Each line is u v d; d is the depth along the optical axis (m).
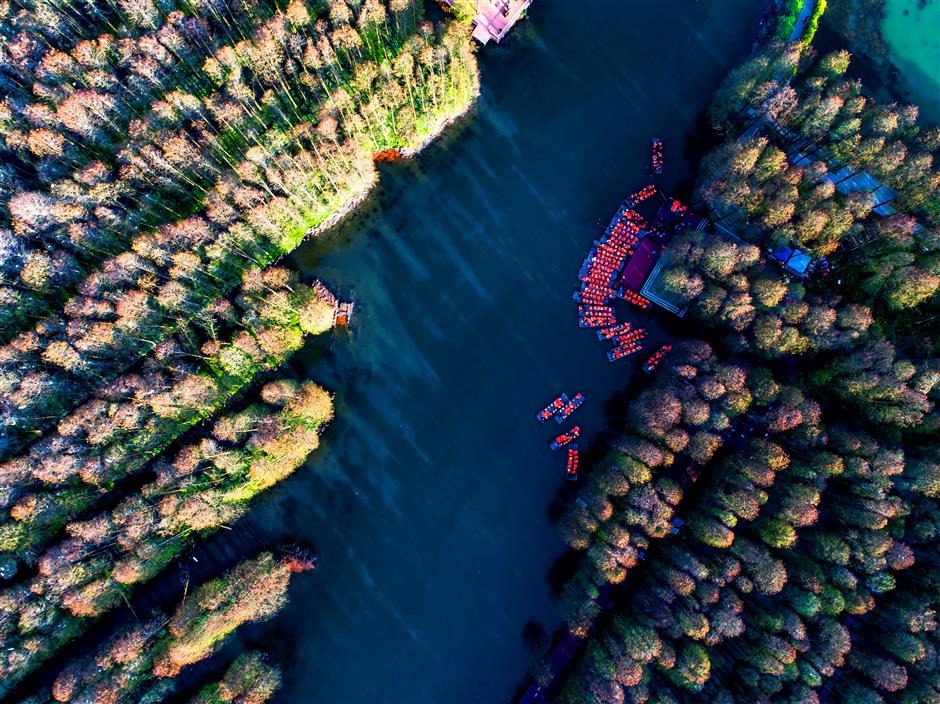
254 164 85.94
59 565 78.50
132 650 79.31
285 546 90.25
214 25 93.00
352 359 94.12
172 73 91.12
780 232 85.38
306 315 88.81
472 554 91.38
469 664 89.56
